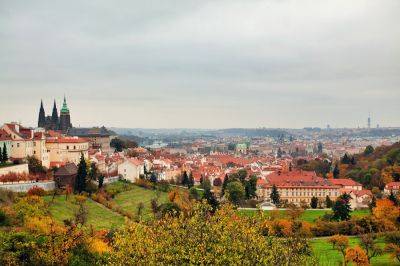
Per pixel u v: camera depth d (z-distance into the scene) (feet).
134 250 250.16
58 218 524.11
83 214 505.66
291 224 610.24
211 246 246.27
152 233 258.78
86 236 360.07
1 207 451.94
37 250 313.94
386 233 590.96
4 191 573.33
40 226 393.70
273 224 577.84
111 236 422.82
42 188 652.07
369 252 541.34
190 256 238.27
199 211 265.75
